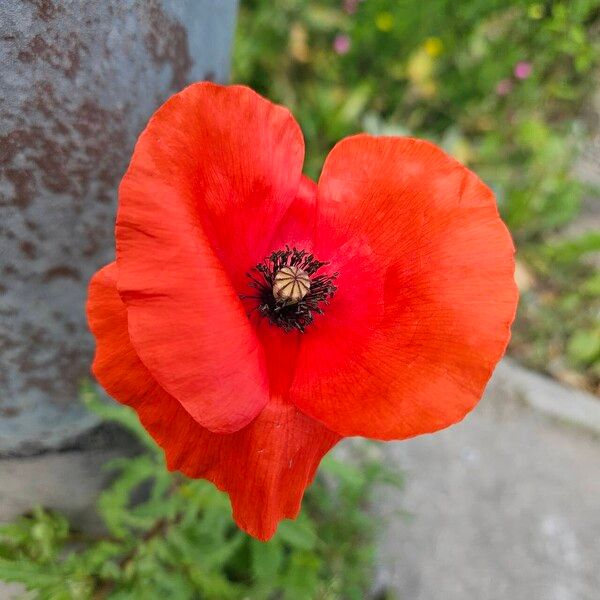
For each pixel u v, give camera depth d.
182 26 0.11
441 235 0.09
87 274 0.12
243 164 0.09
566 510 0.25
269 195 0.09
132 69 0.10
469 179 0.09
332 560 0.20
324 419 0.08
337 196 0.10
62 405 0.14
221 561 0.15
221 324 0.08
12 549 0.14
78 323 0.12
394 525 0.23
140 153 0.07
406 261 0.09
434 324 0.08
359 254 0.10
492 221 0.09
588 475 0.26
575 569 0.24
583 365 0.29
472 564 0.23
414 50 0.34
